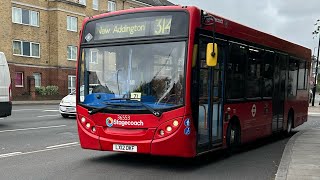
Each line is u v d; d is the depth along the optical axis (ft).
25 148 33.12
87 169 25.34
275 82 39.19
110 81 26.07
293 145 34.81
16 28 123.75
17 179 22.48
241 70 31.24
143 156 29.96
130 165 26.76
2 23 118.21
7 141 36.78
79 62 27.58
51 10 135.44
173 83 24.17
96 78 26.68
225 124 28.78
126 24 26.20
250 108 33.14
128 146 24.77
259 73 34.99
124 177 23.35
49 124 52.39
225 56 28.53
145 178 23.21
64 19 137.80
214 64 24.22
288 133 44.62
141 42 25.44
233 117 30.09
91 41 27.32
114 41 26.32
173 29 24.63
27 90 122.83
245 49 31.94
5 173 23.90
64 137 40.24
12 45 122.31
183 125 23.75
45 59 134.21
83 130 26.71
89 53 27.27
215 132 27.53
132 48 25.67
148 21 25.46
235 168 26.73
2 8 118.11
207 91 26.27
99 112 25.96
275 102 39.42
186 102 23.81
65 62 138.41
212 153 32.12
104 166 26.30
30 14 128.67
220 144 28.22
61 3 136.05
